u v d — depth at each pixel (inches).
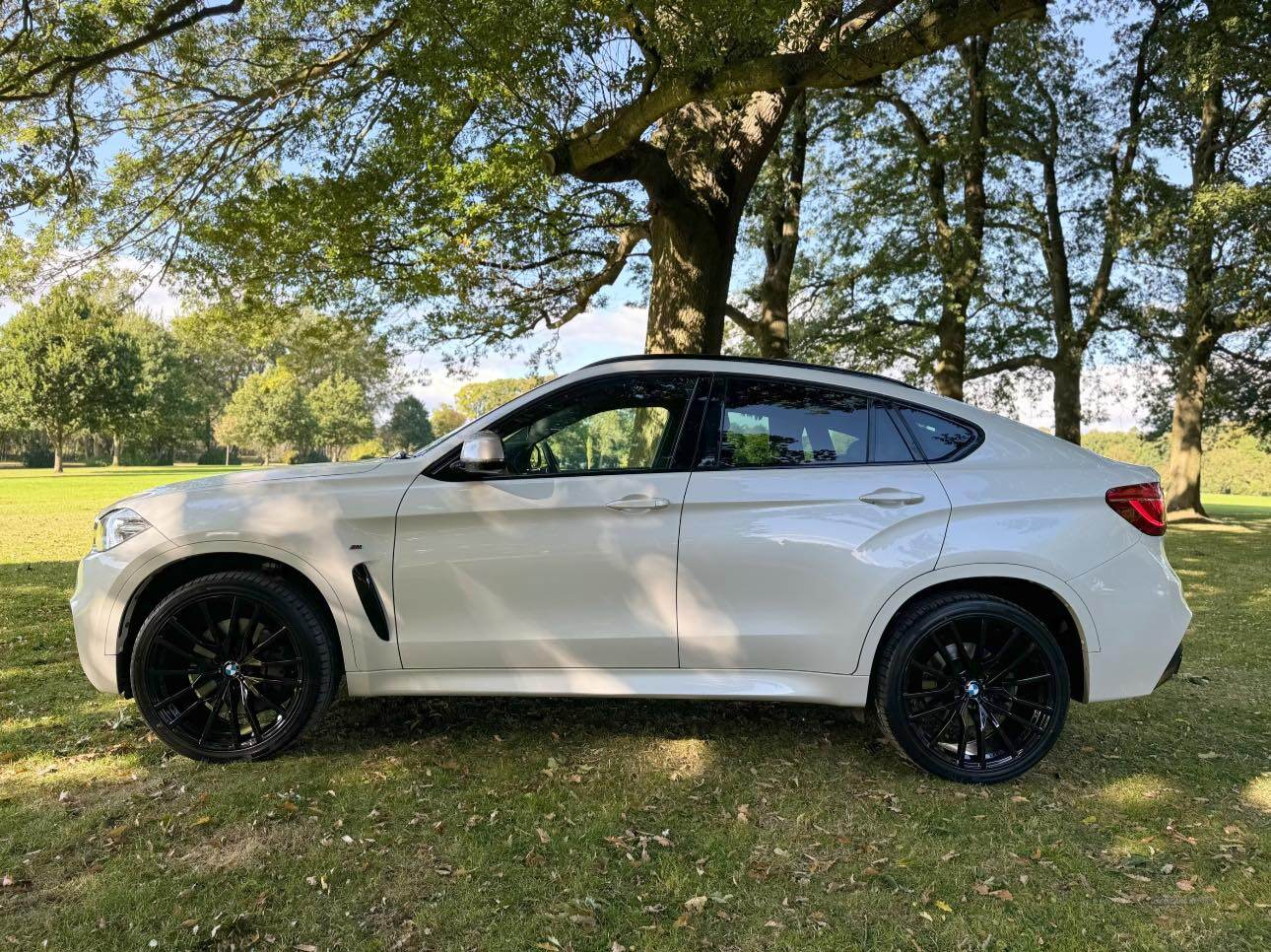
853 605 118.4
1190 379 772.0
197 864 94.8
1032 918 86.8
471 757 128.1
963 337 639.1
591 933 83.2
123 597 122.8
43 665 178.9
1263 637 228.8
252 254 328.2
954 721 121.6
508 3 193.8
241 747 124.0
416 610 122.6
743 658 120.9
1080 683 122.3
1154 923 85.8
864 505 119.4
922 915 87.0
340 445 3011.8
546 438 126.9
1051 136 707.4
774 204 566.3
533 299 461.1
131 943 80.0
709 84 203.3
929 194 652.1
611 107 227.0
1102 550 119.2
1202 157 693.9
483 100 238.4
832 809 111.9
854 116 601.3
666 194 289.3
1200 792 119.3
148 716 122.2
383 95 283.7
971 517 118.8
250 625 123.1
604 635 121.3
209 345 443.5
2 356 1706.4
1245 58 439.5
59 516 619.8
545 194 362.6
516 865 96.0
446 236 338.6
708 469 123.4
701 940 82.2
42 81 279.0
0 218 296.0
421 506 122.9
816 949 81.0
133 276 348.5
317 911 86.1
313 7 303.0
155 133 330.3
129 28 261.9
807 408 126.3
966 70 657.0
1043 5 182.7
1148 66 661.9
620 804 112.2
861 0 264.8
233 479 131.0
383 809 109.2
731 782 120.1
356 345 482.6
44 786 115.3
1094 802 115.6
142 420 1961.1
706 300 307.1
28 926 82.4
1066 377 730.2
